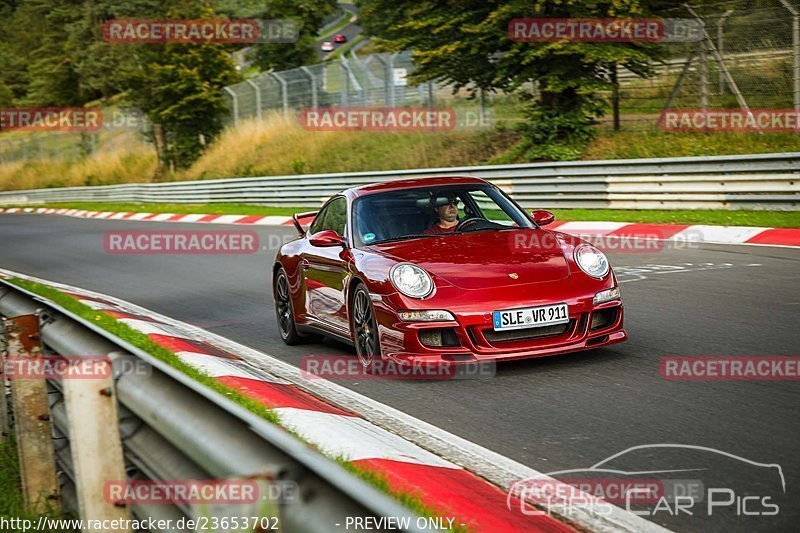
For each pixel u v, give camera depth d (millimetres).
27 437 3658
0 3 98312
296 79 30562
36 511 3553
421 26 18125
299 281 7043
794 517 2965
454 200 6469
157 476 2570
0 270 15930
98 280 13258
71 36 69500
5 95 76438
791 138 15758
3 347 4535
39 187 48250
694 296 7652
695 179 13312
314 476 1817
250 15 55875
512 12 16922
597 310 5441
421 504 3109
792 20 15852
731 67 17141
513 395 4930
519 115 24438
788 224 11398
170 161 36562
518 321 5262
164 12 38125
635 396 4699
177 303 10250
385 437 4250
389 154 24922
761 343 5730
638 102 21188
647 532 2943
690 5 17609
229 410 2150
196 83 34094
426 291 5375
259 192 24109
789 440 3781
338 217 6703
